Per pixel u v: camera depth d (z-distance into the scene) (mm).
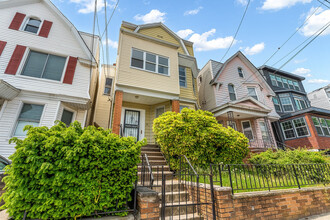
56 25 8156
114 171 3113
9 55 6883
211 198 3320
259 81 15250
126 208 3172
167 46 10273
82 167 2832
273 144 11867
